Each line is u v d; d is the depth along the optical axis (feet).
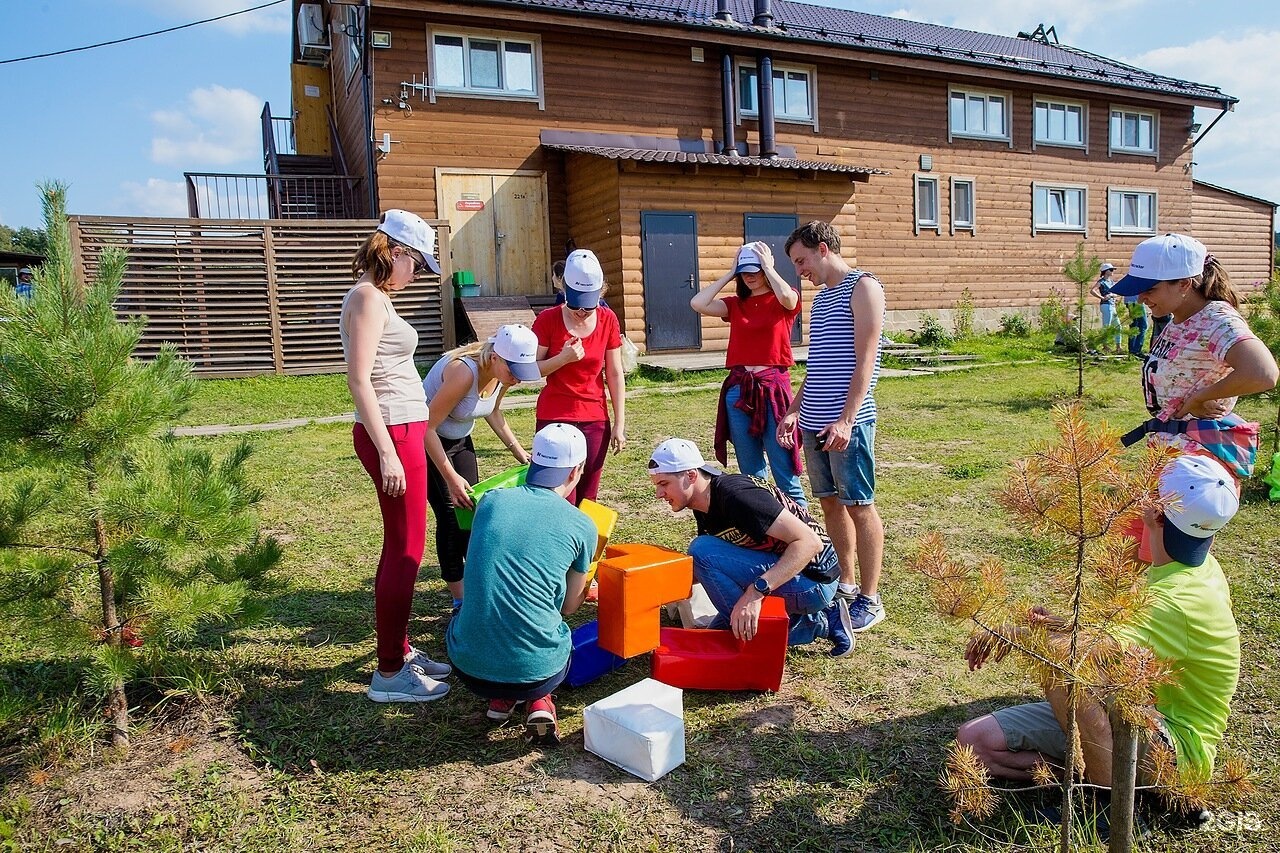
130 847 8.63
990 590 7.18
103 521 10.50
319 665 12.65
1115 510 6.66
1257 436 11.60
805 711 11.14
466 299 48.52
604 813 9.05
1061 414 6.97
